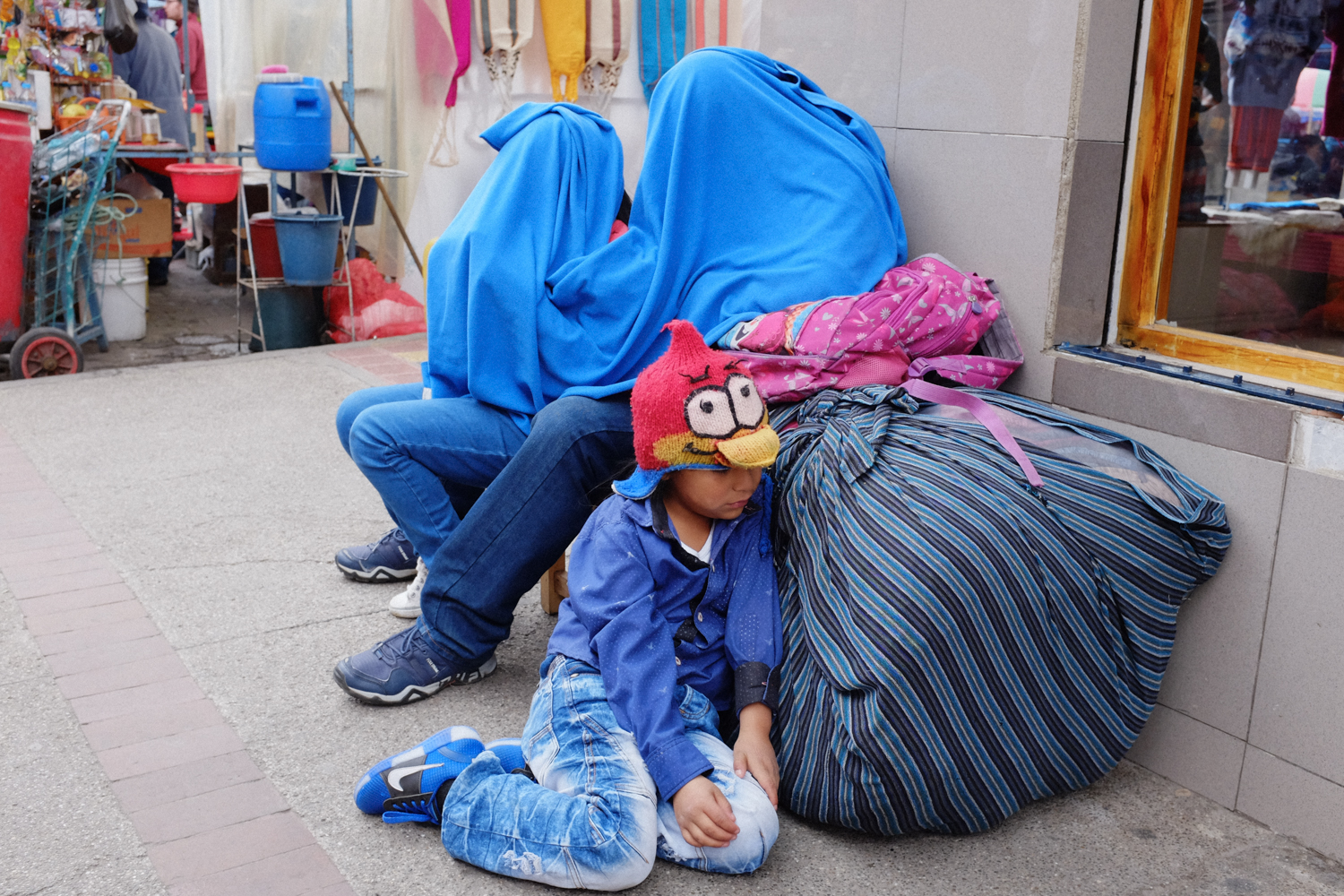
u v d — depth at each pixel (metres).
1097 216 2.69
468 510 3.12
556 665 2.28
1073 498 2.29
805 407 2.64
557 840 2.02
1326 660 2.19
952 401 2.56
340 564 3.41
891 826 2.17
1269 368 2.44
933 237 3.01
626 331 2.84
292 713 2.67
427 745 2.23
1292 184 2.65
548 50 6.54
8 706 2.67
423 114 6.82
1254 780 2.33
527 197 2.84
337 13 6.88
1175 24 2.59
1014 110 2.73
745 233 2.98
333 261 6.57
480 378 2.74
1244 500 2.31
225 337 7.25
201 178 6.22
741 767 2.12
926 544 2.16
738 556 2.32
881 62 3.09
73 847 2.15
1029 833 2.28
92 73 7.07
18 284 5.79
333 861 2.13
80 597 3.27
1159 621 2.32
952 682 2.13
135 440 4.74
